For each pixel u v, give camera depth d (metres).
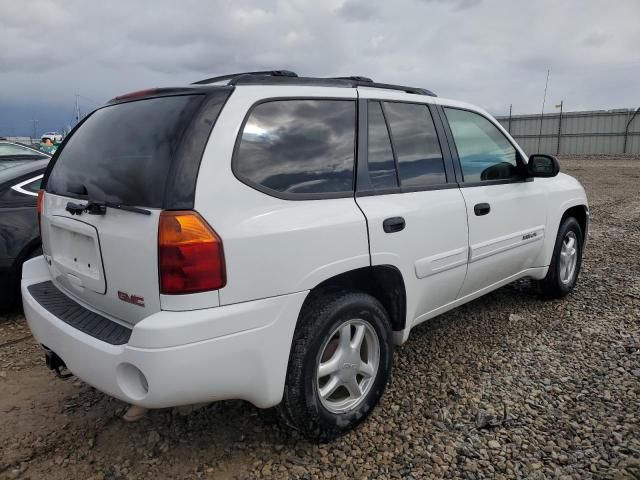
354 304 2.60
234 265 2.15
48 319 2.51
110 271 2.33
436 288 3.24
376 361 2.82
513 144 4.09
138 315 2.26
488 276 3.76
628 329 4.01
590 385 3.17
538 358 3.56
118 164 2.38
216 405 3.02
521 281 5.34
